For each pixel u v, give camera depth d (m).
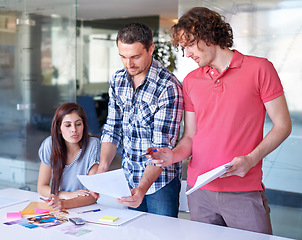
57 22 4.48
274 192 3.47
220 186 1.83
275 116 1.77
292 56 3.31
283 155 3.41
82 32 8.72
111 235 1.57
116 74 2.22
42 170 2.32
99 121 8.61
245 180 1.81
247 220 1.81
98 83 8.71
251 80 1.77
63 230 1.62
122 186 1.79
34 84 4.64
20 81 4.66
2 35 4.60
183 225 1.70
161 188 2.17
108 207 1.97
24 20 4.59
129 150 2.20
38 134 4.62
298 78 3.30
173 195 2.19
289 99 3.35
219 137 1.83
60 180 2.25
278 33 3.35
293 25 3.29
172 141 2.08
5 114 4.71
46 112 4.59
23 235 1.56
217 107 1.83
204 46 1.76
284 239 1.55
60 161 2.23
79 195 2.04
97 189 1.73
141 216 1.82
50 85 4.58
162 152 1.91
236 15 3.48
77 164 2.28
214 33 1.75
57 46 4.50
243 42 3.47
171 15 7.50
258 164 1.83
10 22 4.60
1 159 4.81
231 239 1.54
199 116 1.91
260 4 3.39
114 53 8.45
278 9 3.33
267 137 1.74
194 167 1.94
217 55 1.81
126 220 1.75
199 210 1.95
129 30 1.91
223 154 1.82
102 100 8.64
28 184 4.67
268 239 1.54
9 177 4.77
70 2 4.39
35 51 4.59
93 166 2.29
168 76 2.09
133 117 2.16
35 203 2.03
